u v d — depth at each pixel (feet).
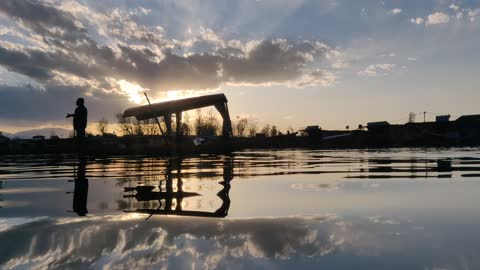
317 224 7.20
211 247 5.62
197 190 12.50
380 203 9.77
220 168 23.15
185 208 8.95
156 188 12.95
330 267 4.75
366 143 187.83
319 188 13.08
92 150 41.63
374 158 38.06
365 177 17.02
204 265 4.81
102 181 15.33
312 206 9.35
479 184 14.05
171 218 7.68
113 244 5.72
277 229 6.75
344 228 6.84
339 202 9.92
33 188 12.97
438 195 11.20
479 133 180.96
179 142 57.77
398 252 5.36
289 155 49.26
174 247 5.60
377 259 5.05
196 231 6.58
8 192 11.85
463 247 5.57
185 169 22.15
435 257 5.12
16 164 28.27
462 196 10.96
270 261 4.96
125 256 5.15
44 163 29.30
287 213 8.36
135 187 13.26
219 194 11.54
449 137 181.27
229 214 8.21
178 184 14.29
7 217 7.67
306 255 5.24
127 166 24.18
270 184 14.26
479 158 35.68
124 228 6.75
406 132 192.13
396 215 8.11
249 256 5.18
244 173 19.35
